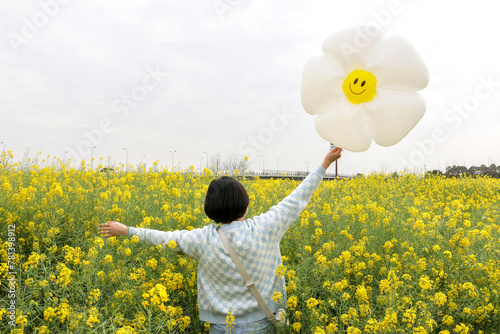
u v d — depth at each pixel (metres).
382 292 3.00
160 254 3.24
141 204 4.56
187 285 3.02
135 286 2.81
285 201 2.61
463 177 14.46
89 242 3.50
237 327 2.45
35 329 2.33
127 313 2.70
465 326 2.65
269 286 2.57
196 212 4.04
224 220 2.50
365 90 2.85
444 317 2.70
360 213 4.73
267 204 5.28
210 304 2.50
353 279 3.42
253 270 2.45
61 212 3.88
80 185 5.38
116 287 2.97
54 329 2.48
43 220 3.81
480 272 3.31
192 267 3.10
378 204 6.29
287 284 2.95
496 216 5.92
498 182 13.52
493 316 2.90
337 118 2.80
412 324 2.53
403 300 2.67
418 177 11.62
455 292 2.98
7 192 4.26
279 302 2.55
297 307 2.88
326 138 2.83
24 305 2.52
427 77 2.72
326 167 2.76
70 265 3.25
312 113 2.95
